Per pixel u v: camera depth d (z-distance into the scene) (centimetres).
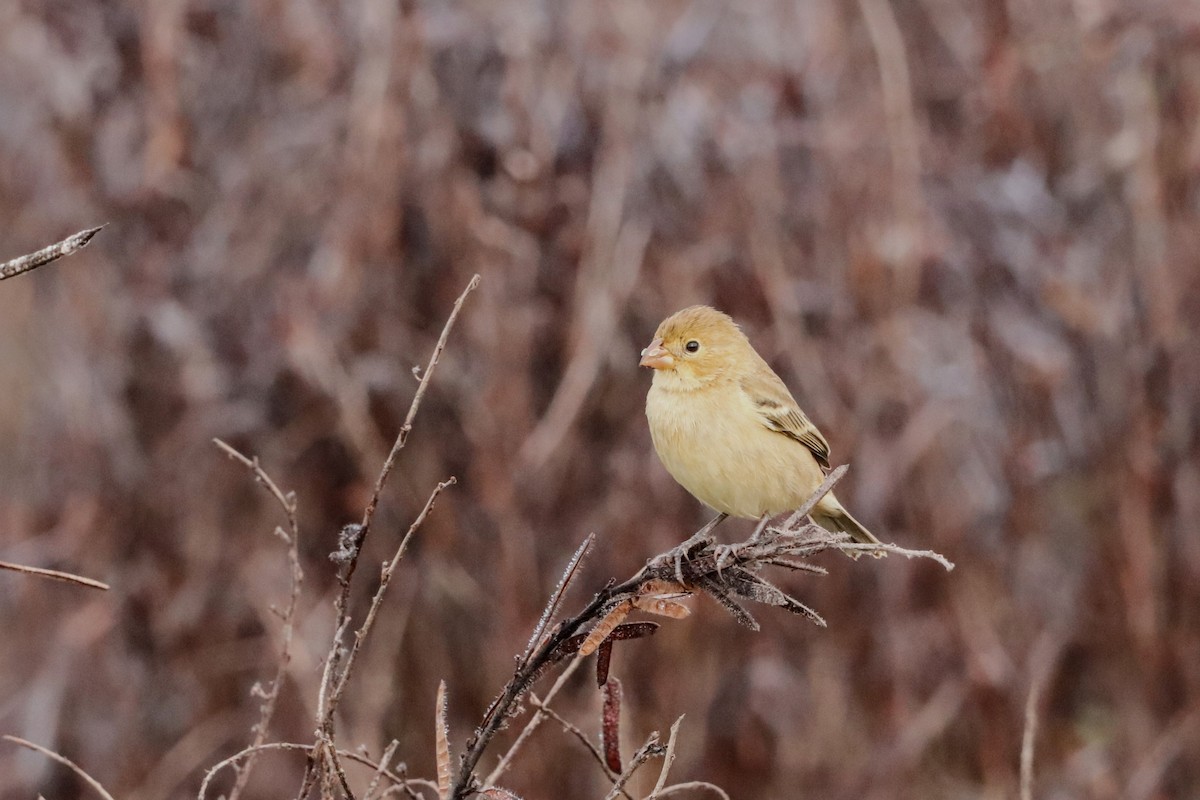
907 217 1265
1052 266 1334
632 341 1275
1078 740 1461
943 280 1298
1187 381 1371
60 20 1294
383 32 1228
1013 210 1312
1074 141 1379
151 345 1307
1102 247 1370
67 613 1324
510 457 1228
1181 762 1402
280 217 1302
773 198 1276
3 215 1324
